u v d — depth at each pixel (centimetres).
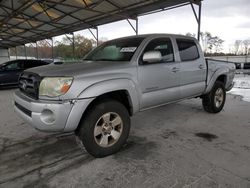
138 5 988
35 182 236
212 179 236
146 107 341
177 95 386
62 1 1042
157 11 1010
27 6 1122
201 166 265
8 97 785
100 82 272
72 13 1213
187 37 420
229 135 371
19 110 298
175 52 382
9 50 3388
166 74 357
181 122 446
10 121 460
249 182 230
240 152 304
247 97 727
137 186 226
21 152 312
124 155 298
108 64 306
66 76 253
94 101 285
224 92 518
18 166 272
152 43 351
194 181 233
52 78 254
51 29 1708
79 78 258
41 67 309
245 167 262
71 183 233
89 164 274
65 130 257
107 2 1002
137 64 320
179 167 263
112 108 291
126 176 245
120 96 319
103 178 242
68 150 318
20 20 1504
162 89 356
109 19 1241
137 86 315
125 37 399
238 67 1764
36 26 1630
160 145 331
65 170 261
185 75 396
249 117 480
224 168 259
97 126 282
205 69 445
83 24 1427
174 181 234
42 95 257
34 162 282
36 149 322
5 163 280
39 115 250
